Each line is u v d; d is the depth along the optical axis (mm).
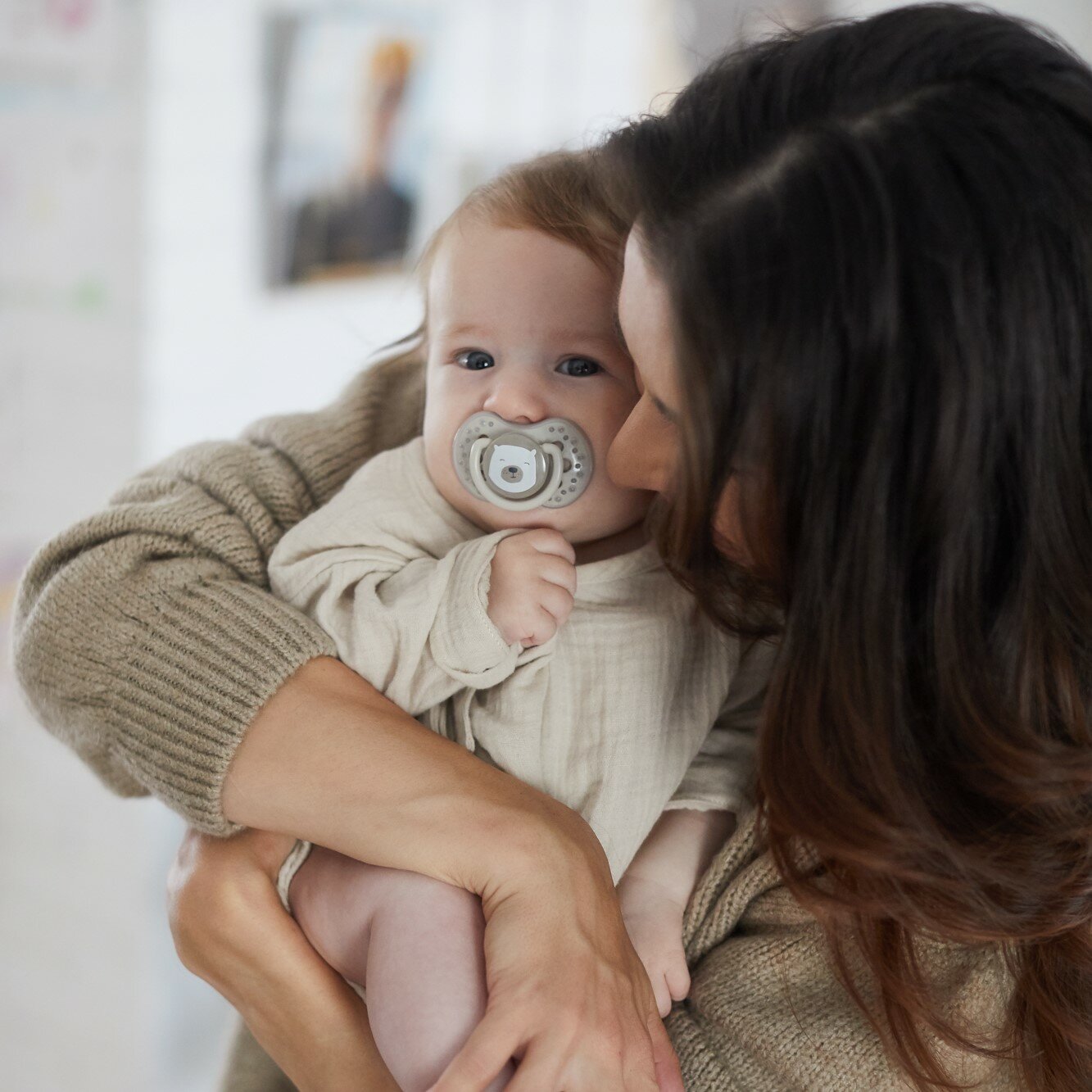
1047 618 631
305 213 2492
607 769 782
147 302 2254
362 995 804
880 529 604
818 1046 775
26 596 847
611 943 688
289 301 2527
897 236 575
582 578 805
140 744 770
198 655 760
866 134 591
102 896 2418
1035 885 667
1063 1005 736
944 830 648
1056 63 615
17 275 2307
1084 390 603
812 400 591
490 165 2771
